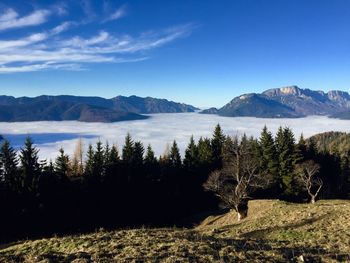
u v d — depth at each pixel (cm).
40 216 5219
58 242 2122
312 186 7462
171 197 7181
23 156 5334
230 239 2327
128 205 6525
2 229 4988
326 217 3166
